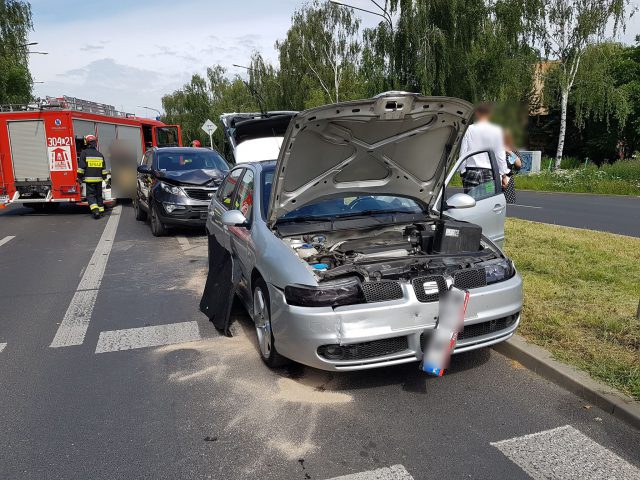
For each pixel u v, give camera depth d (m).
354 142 4.29
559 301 5.36
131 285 7.16
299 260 3.92
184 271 7.90
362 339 3.55
